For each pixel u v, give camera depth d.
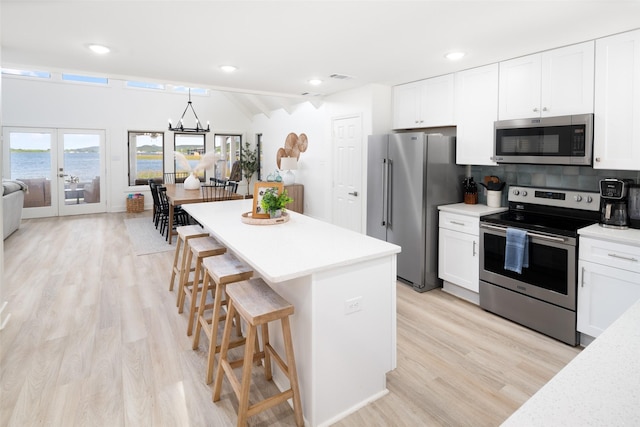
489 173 3.83
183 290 3.19
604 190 2.70
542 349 2.65
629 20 2.42
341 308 1.93
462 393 2.17
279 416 1.98
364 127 4.70
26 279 3.99
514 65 3.27
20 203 6.41
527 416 0.71
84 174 8.11
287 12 2.34
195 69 3.83
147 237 5.96
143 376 2.29
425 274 3.78
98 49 3.10
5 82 7.18
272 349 2.14
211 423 1.90
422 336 2.84
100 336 2.77
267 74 4.02
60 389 2.15
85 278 4.04
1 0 2.15
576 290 2.65
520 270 2.94
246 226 2.72
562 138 2.89
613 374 0.83
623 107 2.61
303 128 6.71
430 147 3.68
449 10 2.31
